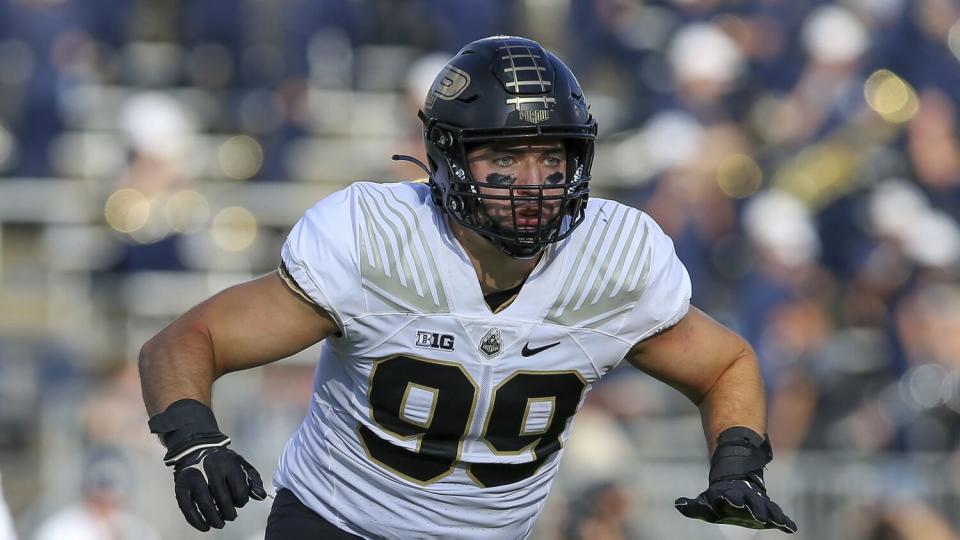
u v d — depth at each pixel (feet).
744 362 40.45
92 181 102.63
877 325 95.35
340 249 37.01
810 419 89.25
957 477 82.23
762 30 109.91
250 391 82.74
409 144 97.96
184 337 36.60
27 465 83.30
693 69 105.81
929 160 104.22
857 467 82.07
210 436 35.19
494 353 37.70
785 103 106.83
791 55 108.78
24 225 101.04
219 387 82.33
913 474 82.38
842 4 109.50
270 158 105.40
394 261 37.17
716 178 100.83
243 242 99.40
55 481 81.56
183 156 101.30
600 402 85.30
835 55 107.04
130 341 94.43
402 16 111.34
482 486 39.55
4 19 105.91
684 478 81.76
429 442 38.86
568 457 79.82
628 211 39.60
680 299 39.04
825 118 105.09
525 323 37.70
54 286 96.89
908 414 90.22
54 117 104.58
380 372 38.04
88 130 105.29
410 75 100.99
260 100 108.27
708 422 39.99
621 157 106.01
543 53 37.76
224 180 103.91
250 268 98.58
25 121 104.32
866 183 100.01
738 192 100.94
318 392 40.47
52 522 79.25
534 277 37.73
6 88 104.88
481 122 36.58
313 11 110.42
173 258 96.78
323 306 36.99
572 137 36.96
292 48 109.50
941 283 97.55
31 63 105.60
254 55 109.81
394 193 38.34
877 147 103.60
